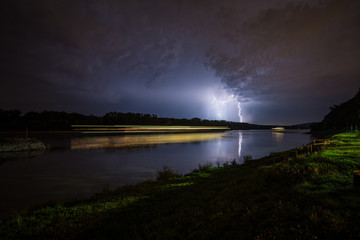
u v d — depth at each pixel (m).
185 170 23.80
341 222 5.38
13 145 39.91
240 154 38.06
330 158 13.00
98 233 7.31
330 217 5.69
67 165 26.42
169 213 8.85
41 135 83.25
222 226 6.53
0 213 11.04
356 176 7.41
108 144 54.84
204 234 6.18
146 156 34.69
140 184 16.08
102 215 8.96
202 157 34.12
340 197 6.95
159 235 6.54
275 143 64.06
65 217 9.00
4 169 23.88
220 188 12.05
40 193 14.88
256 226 6.09
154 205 10.34
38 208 10.79
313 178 9.35
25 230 7.79
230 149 46.50
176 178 17.69
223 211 7.84
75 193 14.92
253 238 5.46
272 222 6.08
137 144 55.88
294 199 7.32
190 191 12.39
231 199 9.14
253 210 7.13
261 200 8.16
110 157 33.22
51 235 7.32
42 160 29.84
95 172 22.42
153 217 8.47
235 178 14.20
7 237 7.25
